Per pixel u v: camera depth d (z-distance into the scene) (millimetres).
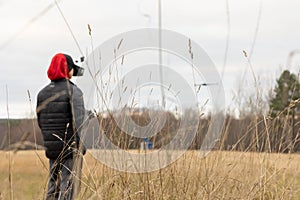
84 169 4191
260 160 4406
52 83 4656
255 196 4168
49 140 4598
